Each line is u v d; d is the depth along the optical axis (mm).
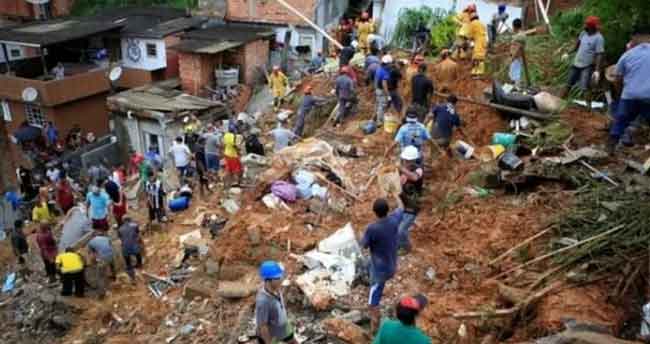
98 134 25125
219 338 8617
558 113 12172
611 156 10227
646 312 6422
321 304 8461
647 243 7559
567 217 8680
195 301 9836
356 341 7621
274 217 10930
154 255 12188
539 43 16047
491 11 21531
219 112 21906
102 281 11633
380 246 7391
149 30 25172
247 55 24266
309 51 26297
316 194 11445
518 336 6984
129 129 22047
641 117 11039
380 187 11555
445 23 19125
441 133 11688
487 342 7066
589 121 11695
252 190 12742
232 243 10500
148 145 21984
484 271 8469
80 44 26047
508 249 8664
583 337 5945
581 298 7066
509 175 10258
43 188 18469
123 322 10156
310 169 12391
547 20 17938
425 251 9352
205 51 22234
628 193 8836
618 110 9938
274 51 26219
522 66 14203
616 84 10430
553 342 6000
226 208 13289
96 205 13414
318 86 19312
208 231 12523
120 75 24844
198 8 28156
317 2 25797
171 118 20688
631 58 9555
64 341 10312
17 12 32594
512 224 9164
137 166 18562
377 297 7762
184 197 14836
